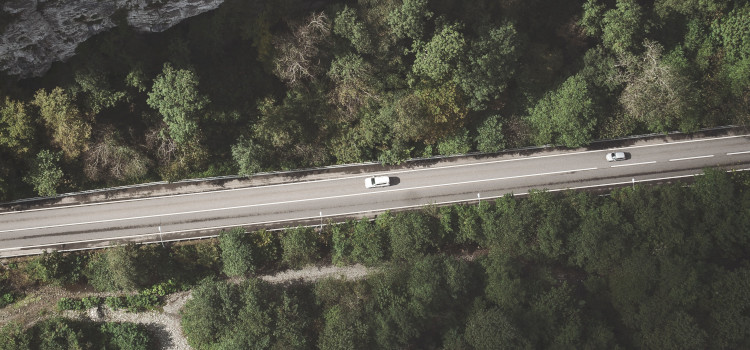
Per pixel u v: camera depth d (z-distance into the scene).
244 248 122.44
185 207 127.19
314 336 125.31
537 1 126.38
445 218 125.94
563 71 128.50
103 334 125.06
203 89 122.81
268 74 125.12
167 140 121.88
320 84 124.00
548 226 122.81
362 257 125.56
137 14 110.62
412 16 115.19
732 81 126.88
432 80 122.56
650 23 124.62
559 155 131.75
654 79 121.81
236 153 122.94
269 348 121.81
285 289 128.00
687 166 132.12
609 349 121.19
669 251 122.81
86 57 113.50
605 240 122.81
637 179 131.88
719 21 127.50
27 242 124.50
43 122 116.88
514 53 120.75
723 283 121.50
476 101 123.44
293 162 128.12
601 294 124.94
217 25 118.31
